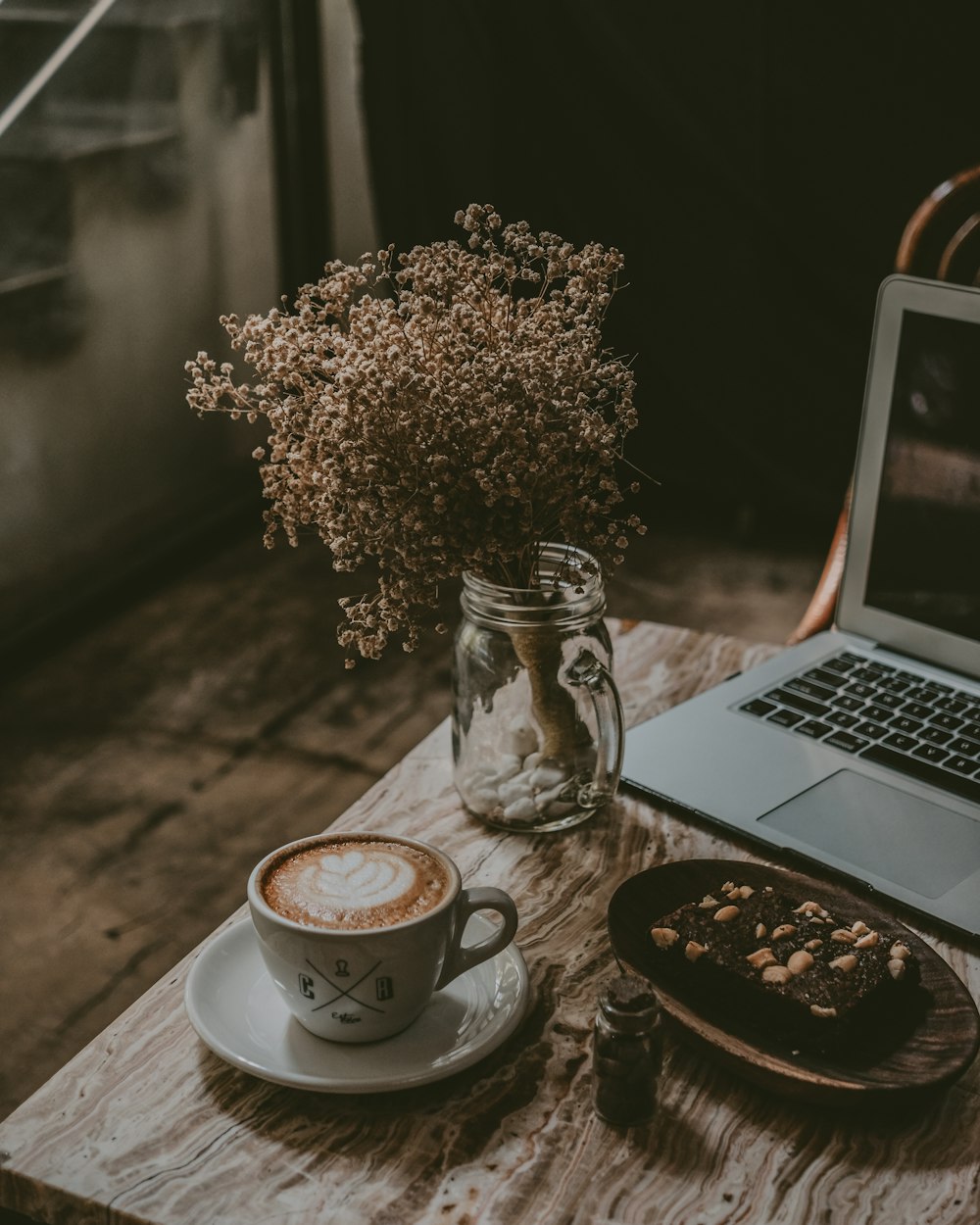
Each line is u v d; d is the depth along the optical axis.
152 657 2.57
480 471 0.72
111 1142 0.63
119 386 2.66
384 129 2.91
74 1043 1.62
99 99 2.45
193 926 1.82
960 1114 0.65
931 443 1.00
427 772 0.95
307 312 0.80
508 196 3.01
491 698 0.84
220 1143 0.63
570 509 0.77
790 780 0.91
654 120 2.85
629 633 1.15
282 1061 0.67
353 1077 0.65
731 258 2.92
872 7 2.62
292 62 3.00
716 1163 0.62
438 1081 0.66
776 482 3.06
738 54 2.75
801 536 3.13
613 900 0.76
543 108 2.91
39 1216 0.61
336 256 3.34
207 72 2.74
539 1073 0.67
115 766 2.21
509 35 2.85
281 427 0.79
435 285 0.79
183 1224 0.58
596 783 0.86
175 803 2.11
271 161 3.02
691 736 0.96
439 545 0.76
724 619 2.69
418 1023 0.70
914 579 1.04
